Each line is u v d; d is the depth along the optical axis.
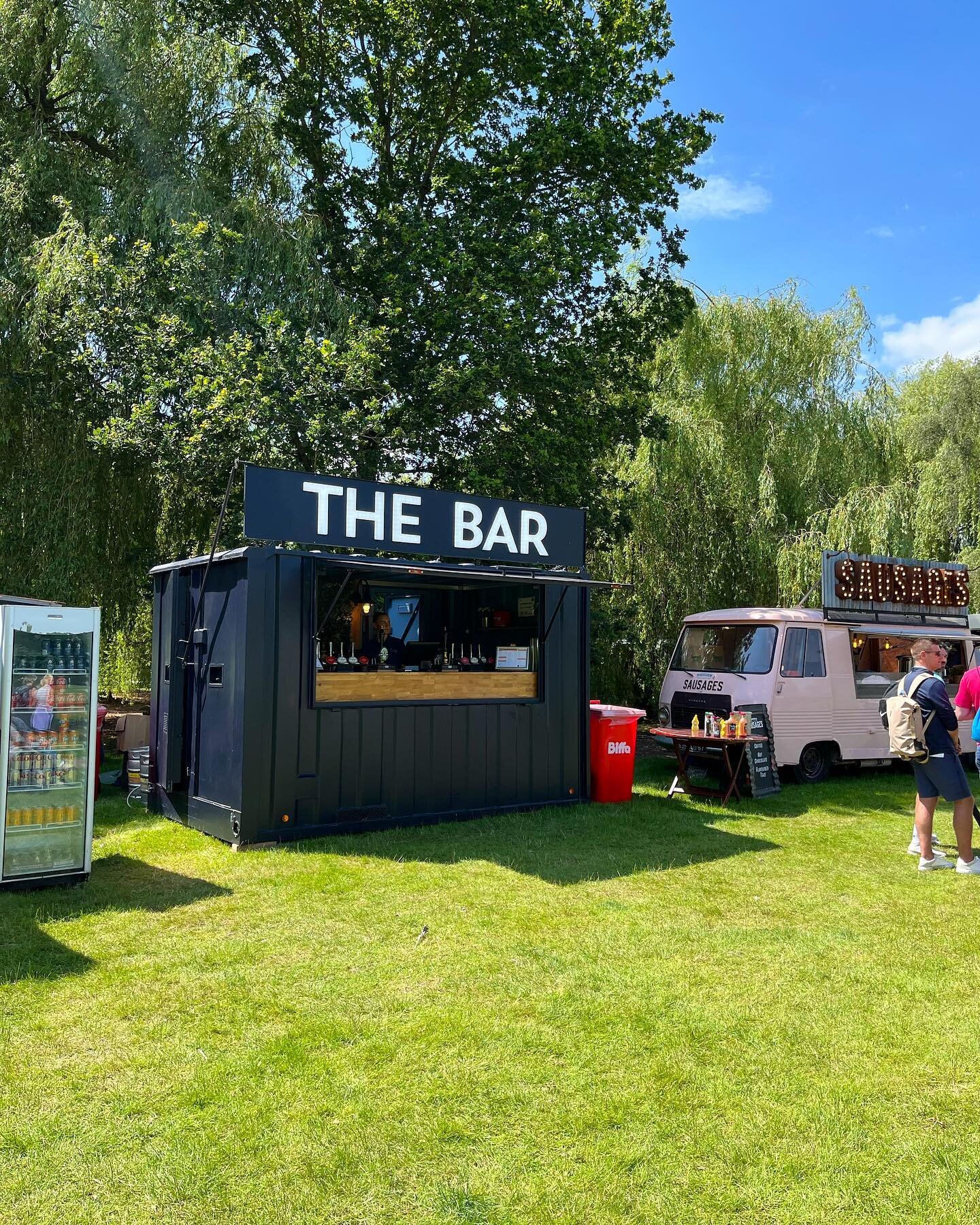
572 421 14.52
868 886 6.74
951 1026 4.27
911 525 16.84
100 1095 3.52
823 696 11.80
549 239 13.45
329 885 6.45
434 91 15.34
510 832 8.30
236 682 7.59
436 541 8.75
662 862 7.36
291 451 12.55
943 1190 2.98
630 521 15.86
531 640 9.59
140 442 11.86
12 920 5.61
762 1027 4.22
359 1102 3.49
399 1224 2.79
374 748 8.20
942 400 22.53
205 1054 3.87
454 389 12.90
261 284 12.88
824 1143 3.26
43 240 12.14
